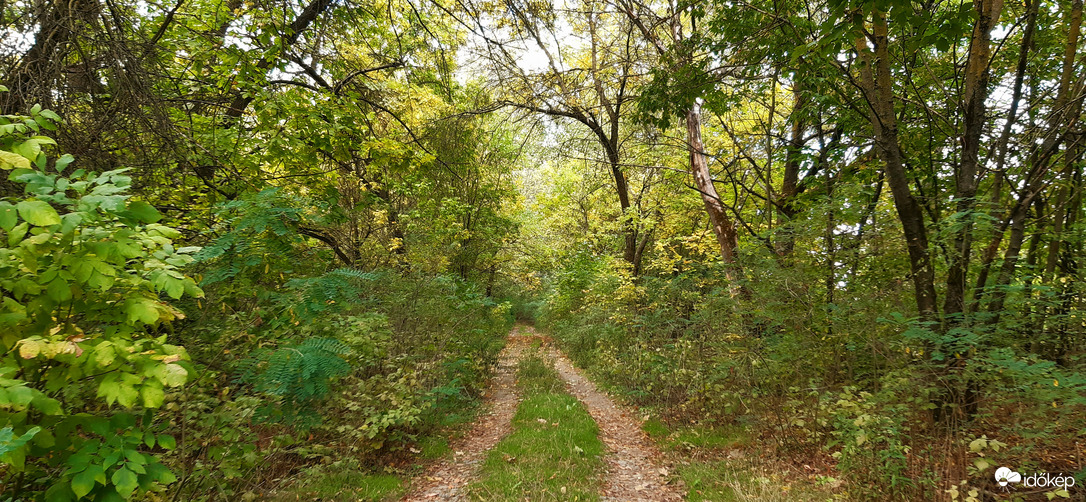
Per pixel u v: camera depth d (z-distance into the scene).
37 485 2.20
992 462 3.30
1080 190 4.85
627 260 14.56
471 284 10.31
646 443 7.00
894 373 4.23
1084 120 4.62
